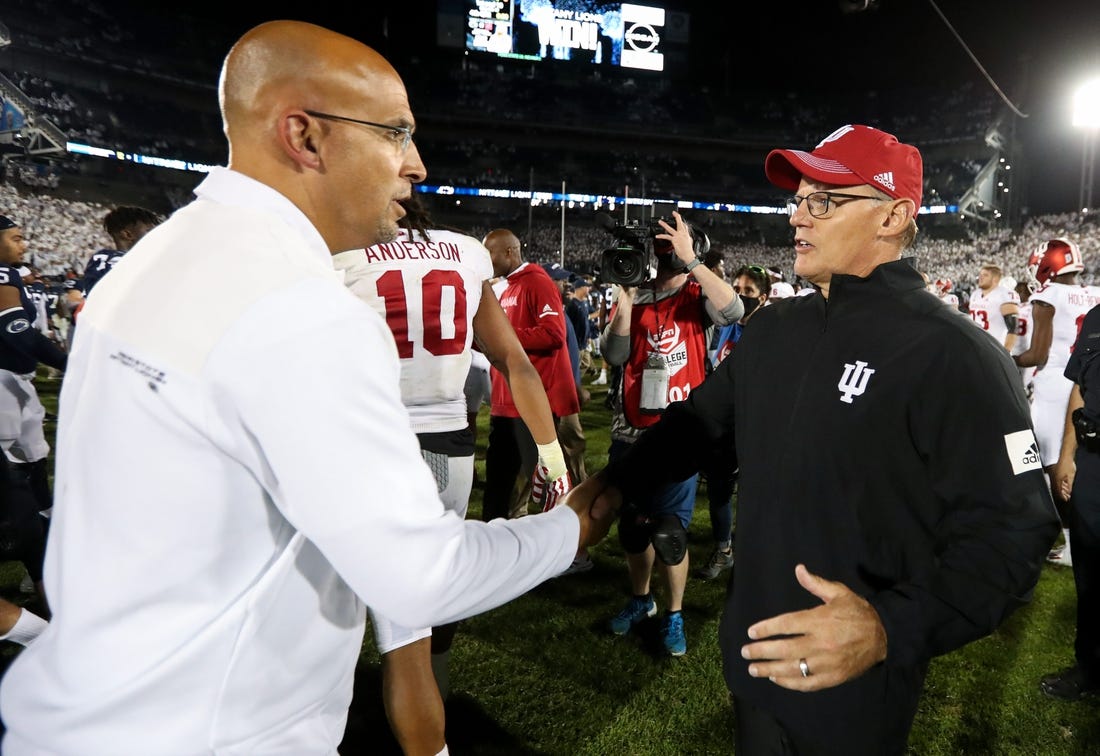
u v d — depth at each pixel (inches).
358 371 33.4
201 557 35.1
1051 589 158.2
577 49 2118.6
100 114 1481.3
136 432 34.2
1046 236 1609.3
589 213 1911.9
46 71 1446.9
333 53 39.4
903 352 52.0
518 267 163.5
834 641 43.1
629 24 2142.0
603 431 324.5
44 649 38.0
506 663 125.0
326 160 40.1
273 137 39.5
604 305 445.4
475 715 109.7
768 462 57.2
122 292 36.9
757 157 2094.0
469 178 1883.6
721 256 180.9
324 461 32.2
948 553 49.3
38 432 154.2
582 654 128.3
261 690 37.4
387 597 33.8
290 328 32.7
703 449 65.1
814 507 54.3
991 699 116.4
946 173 1993.1
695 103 2190.0
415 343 84.2
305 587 38.2
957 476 50.3
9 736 37.8
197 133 1660.9
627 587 157.0
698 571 167.5
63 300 457.7
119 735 35.4
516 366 92.1
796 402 56.0
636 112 2132.1
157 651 35.1
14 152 1188.5
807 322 58.2
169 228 38.8
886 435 52.3
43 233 1047.6
